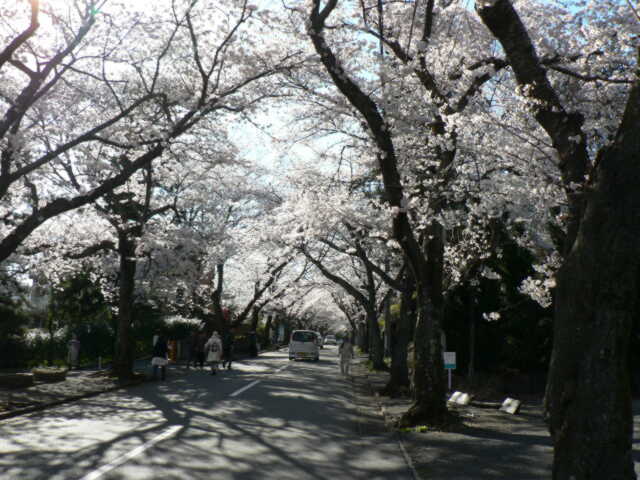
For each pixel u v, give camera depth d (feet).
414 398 45.21
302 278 147.23
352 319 219.61
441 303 45.91
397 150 50.80
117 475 26.11
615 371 17.11
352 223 67.15
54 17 46.78
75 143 46.19
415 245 44.39
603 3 37.29
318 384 80.89
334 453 33.37
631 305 17.40
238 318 143.64
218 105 50.19
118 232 79.71
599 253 17.35
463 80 44.68
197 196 85.51
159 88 56.03
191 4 44.86
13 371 82.12
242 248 104.37
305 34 45.11
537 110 24.41
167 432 38.04
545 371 72.08
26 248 68.54
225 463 29.45
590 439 16.92
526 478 26.61
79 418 44.29
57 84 56.85
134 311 108.47
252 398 59.77
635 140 17.26
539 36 42.65
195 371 98.84
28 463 28.32
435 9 45.57
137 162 47.21
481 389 70.79
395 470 29.14
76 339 98.68
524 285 53.26
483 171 49.37
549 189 39.88
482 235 61.67
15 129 45.83
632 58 36.73
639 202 17.20
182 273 89.30
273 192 99.04
